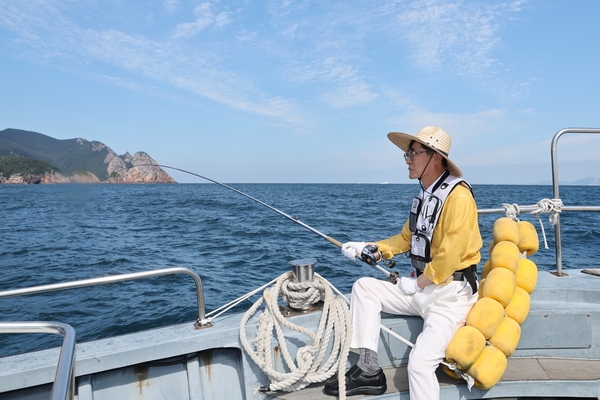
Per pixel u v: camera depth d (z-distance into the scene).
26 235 14.67
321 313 2.51
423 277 2.24
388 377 2.39
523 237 2.58
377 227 15.61
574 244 11.10
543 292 2.73
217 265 9.34
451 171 2.29
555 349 2.52
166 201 35.03
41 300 6.81
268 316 2.43
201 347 2.33
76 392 2.18
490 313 2.14
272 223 17.69
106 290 7.29
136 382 2.30
